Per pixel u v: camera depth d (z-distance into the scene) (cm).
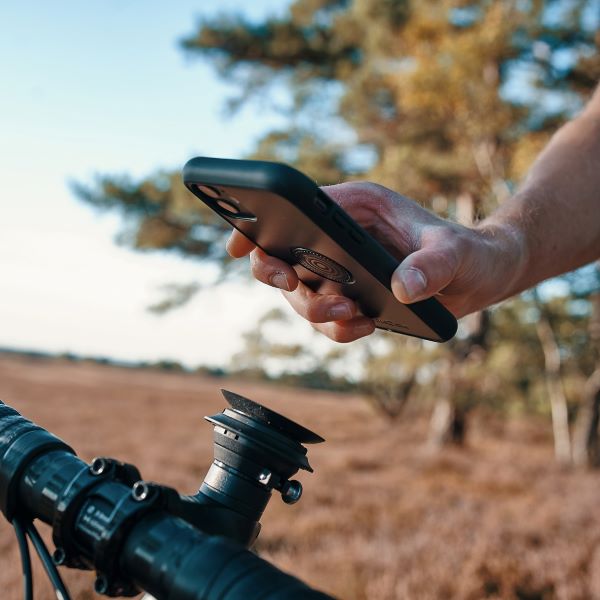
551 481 1180
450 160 1283
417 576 459
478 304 84
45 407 1909
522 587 470
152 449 1104
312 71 1606
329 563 485
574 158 95
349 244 57
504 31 1176
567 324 1855
